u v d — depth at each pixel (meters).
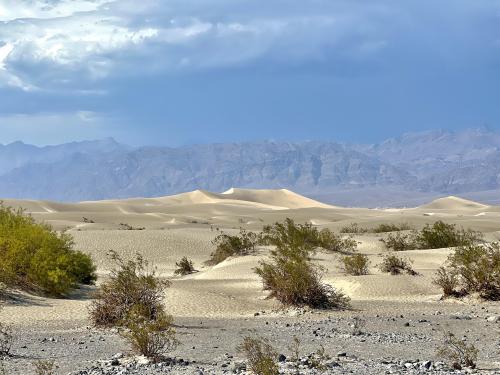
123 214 119.06
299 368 12.96
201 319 23.11
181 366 13.56
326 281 32.22
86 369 13.16
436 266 37.84
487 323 21.23
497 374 12.40
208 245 56.75
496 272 27.55
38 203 159.62
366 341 17.67
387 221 91.62
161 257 51.59
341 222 92.94
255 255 44.56
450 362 13.96
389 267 35.28
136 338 14.94
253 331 19.81
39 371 12.49
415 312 24.28
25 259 28.08
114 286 21.91
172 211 169.38
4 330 19.52
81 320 22.47
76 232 59.12
